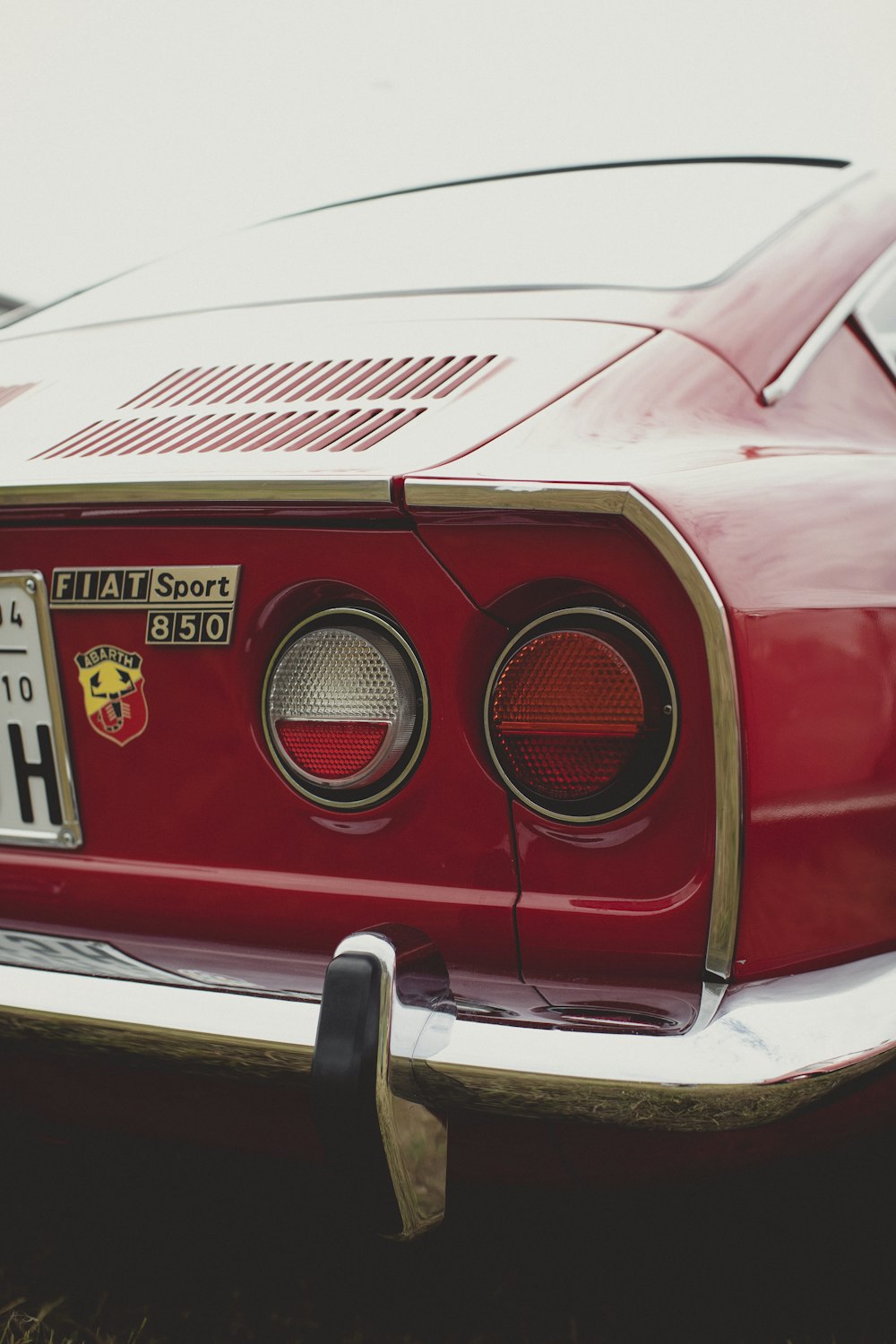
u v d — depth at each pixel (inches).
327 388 59.3
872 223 73.0
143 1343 54.9
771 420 58.0
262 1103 46.2
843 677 46.0
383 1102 40.3
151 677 51.2
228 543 49.3
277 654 48.6
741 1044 40.7
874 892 46.8
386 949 41.3
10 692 54.3
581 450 49.8
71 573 52.2
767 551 45.4
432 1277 59.7
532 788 45.5
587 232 74.3
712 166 81.8
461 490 44.7
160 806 51.8
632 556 44.0
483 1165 44.0
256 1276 60.0
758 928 43.9
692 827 44.6
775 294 65.2
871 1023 42.7
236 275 81.5
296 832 49.5
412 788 47.4
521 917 46.3
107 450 56.4
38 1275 59.8
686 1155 43.0
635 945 45.2
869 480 53.9
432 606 46.4
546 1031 41.3
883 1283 56.9
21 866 54.6
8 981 48.4
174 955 50.2
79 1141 55.3
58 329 80.5
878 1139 47.0
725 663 42.6
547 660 44.9
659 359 58.4
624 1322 55.9
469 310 66.8
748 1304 57.0
